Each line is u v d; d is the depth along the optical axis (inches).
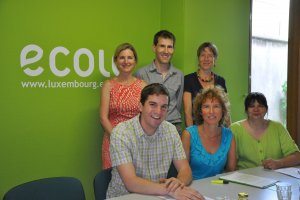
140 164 80.6
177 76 127.3
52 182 72.1
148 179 81.5
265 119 109.6
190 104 126.8
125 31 136.6
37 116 118.0
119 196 72.6
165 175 83.7
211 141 96.8
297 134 140.1
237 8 155.6
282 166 97.5
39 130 118.6
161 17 148.0
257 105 104.6
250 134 106.1
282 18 170.6
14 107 113.7
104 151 118.1
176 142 85.6
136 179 75.0
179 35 140.1
